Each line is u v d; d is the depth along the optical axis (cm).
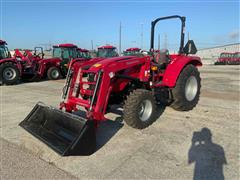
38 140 380
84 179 273
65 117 358
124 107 412
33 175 281
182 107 532
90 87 400
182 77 517
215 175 280
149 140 381
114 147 356
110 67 380
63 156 314
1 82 1036
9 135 404
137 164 306
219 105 607
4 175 281
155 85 477
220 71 1853
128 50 1672
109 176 279
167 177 276
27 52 1253
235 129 429
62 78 1329
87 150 322
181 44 533
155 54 521
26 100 687
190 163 308
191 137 393
